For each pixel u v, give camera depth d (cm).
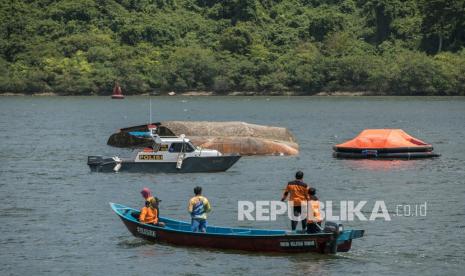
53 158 10488
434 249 5294
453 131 15912
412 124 18188
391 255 5134
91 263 4978
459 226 5978
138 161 8669
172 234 5269
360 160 10119
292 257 5056
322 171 9050
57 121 19300
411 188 7806
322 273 4750
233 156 8725
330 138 13988
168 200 7044
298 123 18650
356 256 5106
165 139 8681
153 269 4850
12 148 11962
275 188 7762
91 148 11906
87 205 6831
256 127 10769
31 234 5712
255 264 4919
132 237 5594
